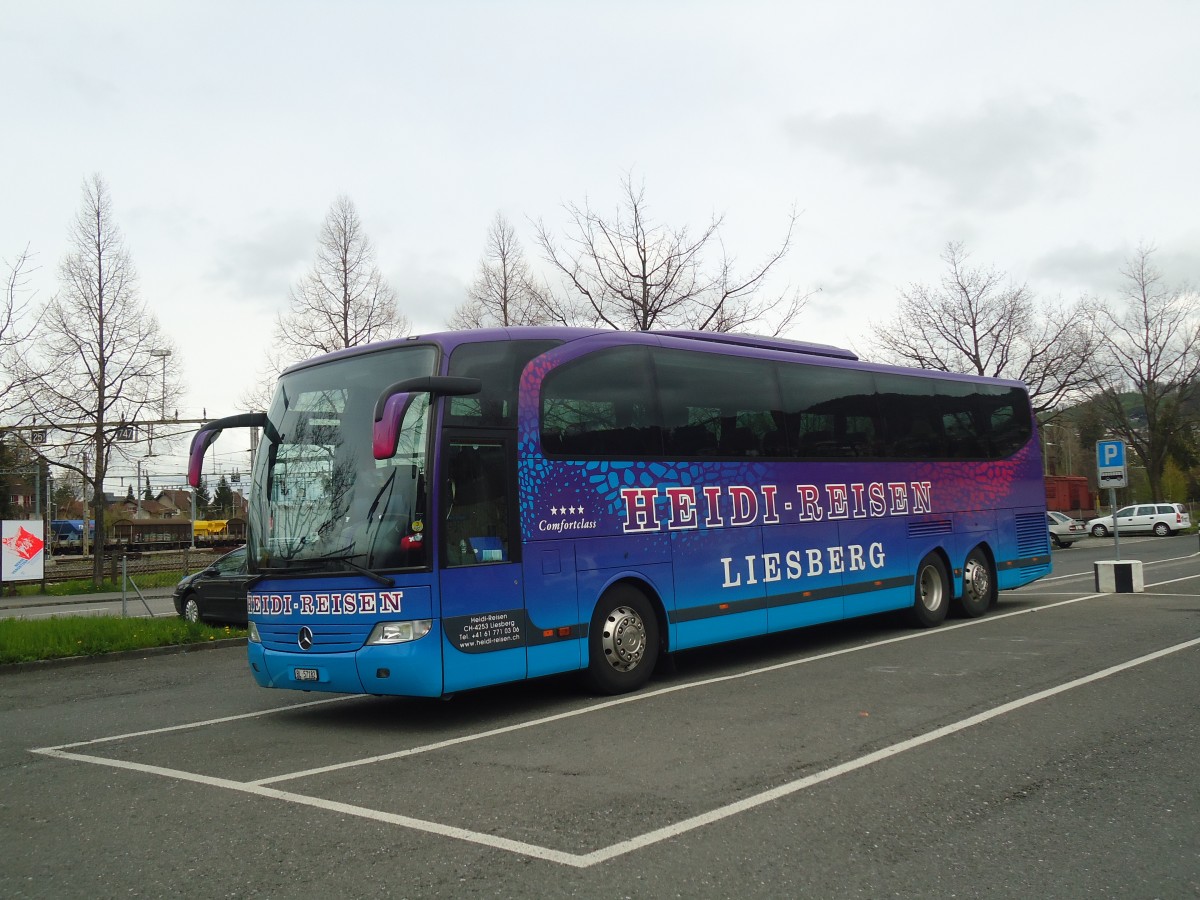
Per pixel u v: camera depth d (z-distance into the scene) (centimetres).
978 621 1395
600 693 937
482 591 818
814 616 1154
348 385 864
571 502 902
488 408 850
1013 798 558
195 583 1761
